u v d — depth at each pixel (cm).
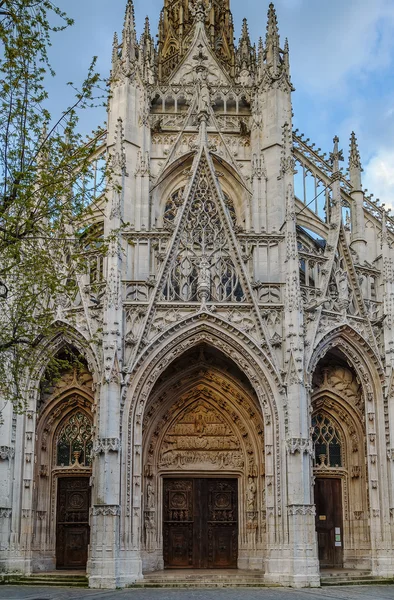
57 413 4219
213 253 4078
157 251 4122
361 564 4138
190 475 4209
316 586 3500
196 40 5072
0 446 3784
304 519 3588
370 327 4197
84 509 4166
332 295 4169
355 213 4675
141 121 4544
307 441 3709
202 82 4706
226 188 4691
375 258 4619
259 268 4112
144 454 4112
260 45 4781
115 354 3741
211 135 4703
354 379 4362
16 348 3003
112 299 3822
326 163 4769
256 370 3884
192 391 4297
